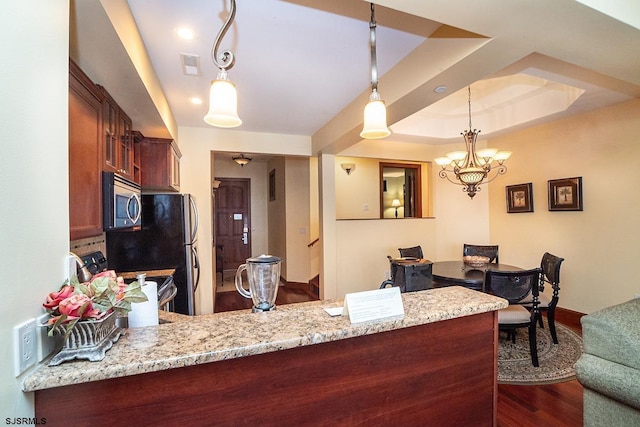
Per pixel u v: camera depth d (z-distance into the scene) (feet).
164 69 8.07
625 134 10.76
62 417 2.61
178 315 4.95
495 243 15.75
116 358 2.71
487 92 13.28
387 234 16.43
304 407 3.37
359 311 3.65
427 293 4.93
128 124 8.91
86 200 5.40
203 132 13.76
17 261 2.46
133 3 5.62
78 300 2.63
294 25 6.42
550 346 10.12
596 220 11.60
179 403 2.88
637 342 4.73
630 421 4.78
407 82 7.76
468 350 4.40
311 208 19.13
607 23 5.00
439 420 4.16
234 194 24.91
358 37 6.91
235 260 24.82
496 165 15.52
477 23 5.07
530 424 6.59
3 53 2.35
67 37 3.43
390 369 3.84
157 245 10.64
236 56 7.64
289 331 3.33
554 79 9.07
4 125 2.35
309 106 11.18
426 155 17.22
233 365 3.06
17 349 2.40
